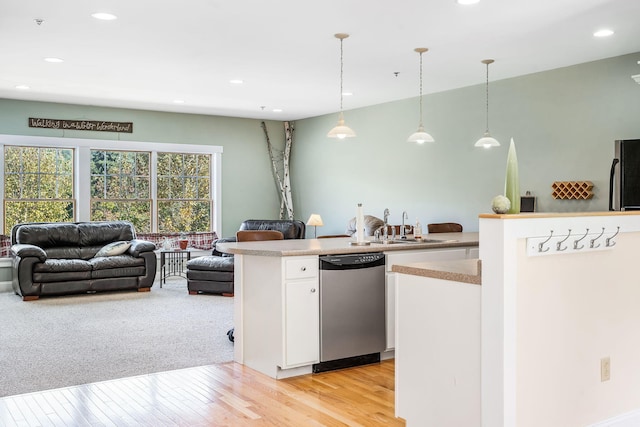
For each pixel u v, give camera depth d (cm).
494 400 261
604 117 570
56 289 724
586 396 296
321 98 800
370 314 439
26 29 470
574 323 289
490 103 683
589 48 527
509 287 257
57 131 845
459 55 554
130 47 527
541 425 276
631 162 477
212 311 645
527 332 269
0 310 650
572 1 398
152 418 330
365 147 873
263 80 674
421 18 437
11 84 706
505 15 430
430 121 762
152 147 919
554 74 613
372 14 428
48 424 321
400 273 313
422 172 777
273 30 469
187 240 871
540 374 275
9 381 397
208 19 442
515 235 258
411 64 590
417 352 305
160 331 546
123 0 400
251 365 432
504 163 668
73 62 587
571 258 287
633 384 319
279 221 866
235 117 992
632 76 504
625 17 436
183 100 821
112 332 542
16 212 834
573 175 598
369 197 869
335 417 332
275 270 404
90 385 388
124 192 912
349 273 427
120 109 892
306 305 409
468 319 275
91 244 812
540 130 629
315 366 421
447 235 591
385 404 354
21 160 837
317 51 538
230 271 745
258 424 321
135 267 773
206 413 338
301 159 1016
